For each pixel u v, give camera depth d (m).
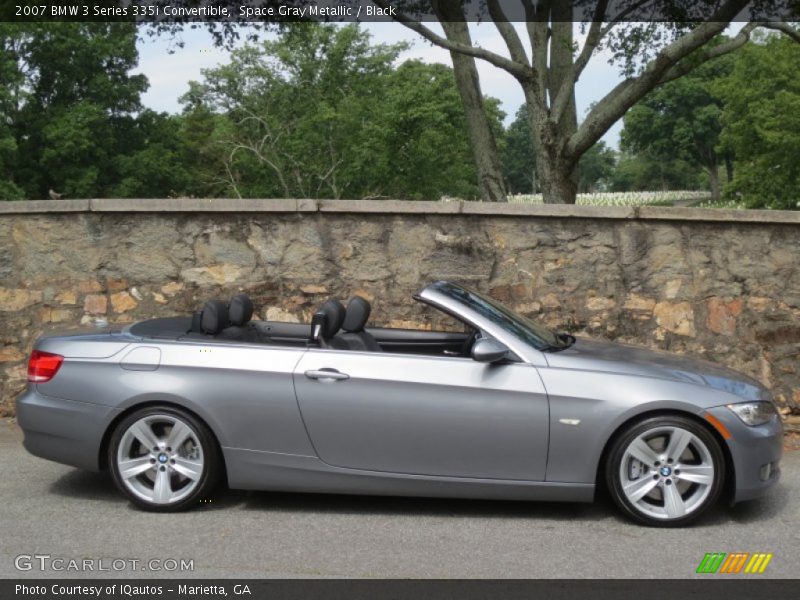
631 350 5.61
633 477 4.97
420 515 5.21
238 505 5.38
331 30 49.19
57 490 5.69
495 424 4.96
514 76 12.52
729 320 7.98
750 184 48.50
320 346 5.33
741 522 5.11
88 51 47.69
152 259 8.19
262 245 8.20
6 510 5.25
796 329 7.91
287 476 5.11
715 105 92.62
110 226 8.19
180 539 4.72
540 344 5.31
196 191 53.16
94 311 8.20
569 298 8.10
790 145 44.94
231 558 4.43
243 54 50.44
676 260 8.02
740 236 7.95
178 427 5.15
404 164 46.41
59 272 8.19
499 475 5.00
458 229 8.12
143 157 48.62
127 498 5.25
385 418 5.01
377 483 5.07
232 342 5.27
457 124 46.22
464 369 5.04
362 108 49.41
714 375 5.16
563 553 4.54
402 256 8.15
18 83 45.19
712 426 4.89
